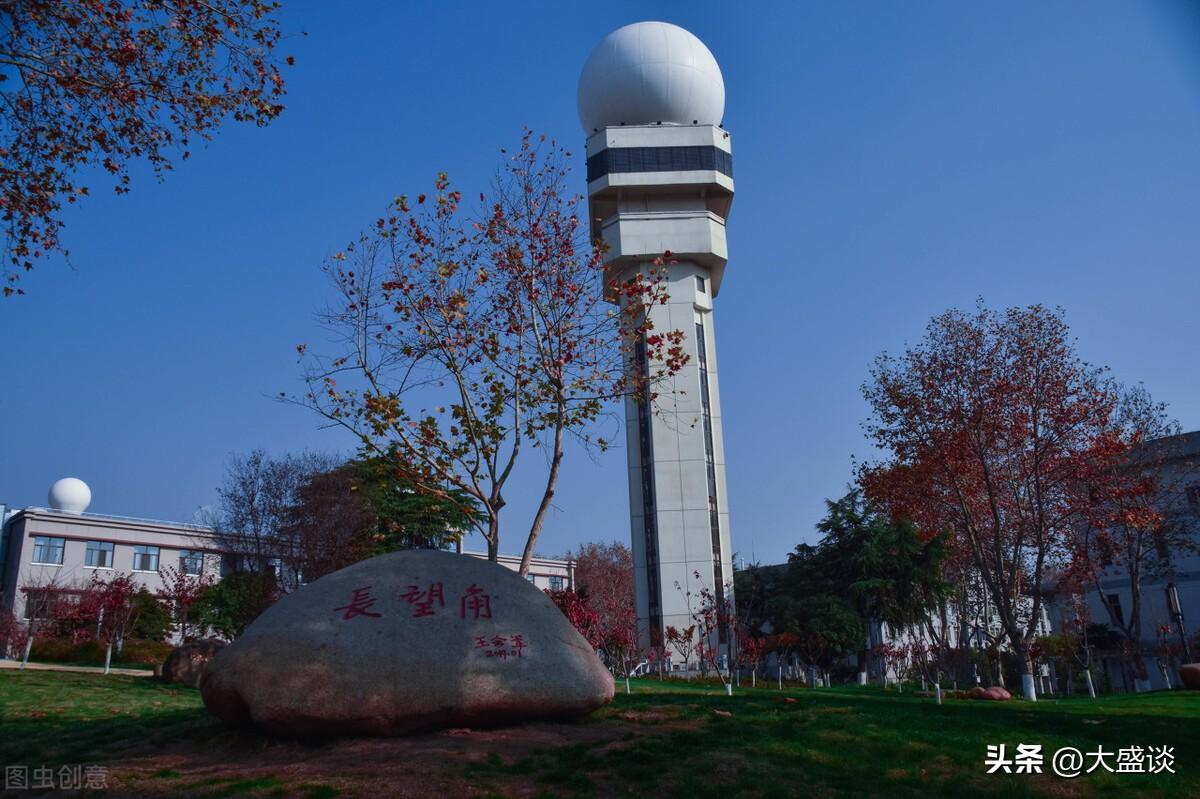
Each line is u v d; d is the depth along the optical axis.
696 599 45.12
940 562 44.97
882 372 29.48
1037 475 28.36
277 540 41.56
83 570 48.62
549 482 18.22
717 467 49.16
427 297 17.95
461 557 14.17
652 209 49.84
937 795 11.13
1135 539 38.00
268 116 13.95
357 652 12.14
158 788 10.32
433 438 17.66
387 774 10.57
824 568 50.31
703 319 50.81
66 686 22.14
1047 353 28.16
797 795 10.70
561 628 13.73
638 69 49.16
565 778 10.77
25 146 13.06
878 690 32.94
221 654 12.52
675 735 12.70
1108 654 46.16
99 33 12.70
